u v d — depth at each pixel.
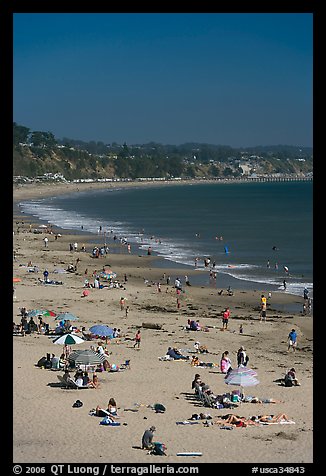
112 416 27.25
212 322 50.16
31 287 62.00
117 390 31.38
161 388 31.95
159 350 40.16
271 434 25.69
